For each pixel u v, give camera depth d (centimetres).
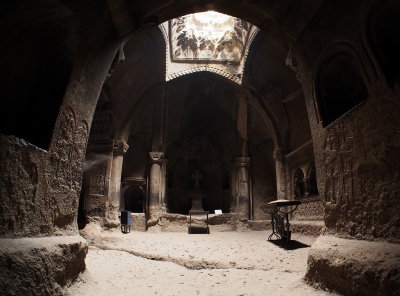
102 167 1141
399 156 321
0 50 338
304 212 1088
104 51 500
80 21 405
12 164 305
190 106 1497
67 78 402
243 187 1420
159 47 1117
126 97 1180
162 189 1395
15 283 264
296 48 561
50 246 346
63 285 362
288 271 564
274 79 1184
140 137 1388
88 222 1078
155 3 535
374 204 358
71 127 431
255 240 949
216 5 609
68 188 429
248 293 427
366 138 378
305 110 1118
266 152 1482
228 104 1487
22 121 398
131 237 957
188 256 682
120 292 419
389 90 340
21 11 325
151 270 575
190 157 1627
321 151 495
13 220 306
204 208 1630
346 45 420
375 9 365
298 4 504
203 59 1304
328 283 388
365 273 313
